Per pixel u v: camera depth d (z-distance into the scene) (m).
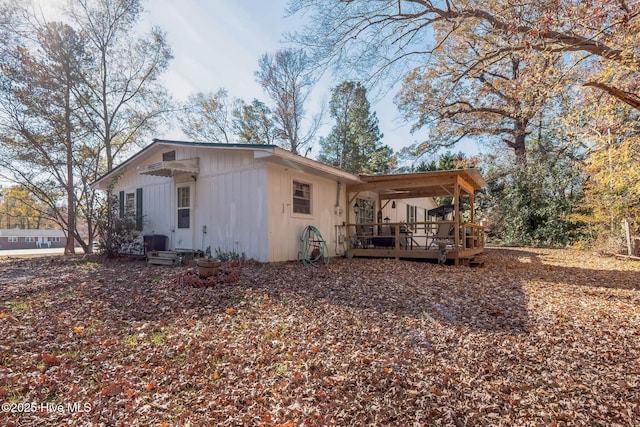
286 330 3.94
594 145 11.71
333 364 3.12
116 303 5.00
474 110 14.35
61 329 3.92
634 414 2.35
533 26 4.63
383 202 15.02
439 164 27.73
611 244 12.09
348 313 4.59
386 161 27.09
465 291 5.89
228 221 9.17
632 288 6.18
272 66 22.25
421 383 2.78
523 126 15.94
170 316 4.42
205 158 9.77
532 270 8.54
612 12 4.38
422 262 10.01
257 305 4.85
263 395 2.64
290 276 6.96
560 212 17.08
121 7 15.80
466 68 7.54
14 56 13.12
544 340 3.64
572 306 4.91
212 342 3.58
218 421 2.32
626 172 9.87
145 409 2.43
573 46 4.91
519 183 18.55
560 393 2.63
